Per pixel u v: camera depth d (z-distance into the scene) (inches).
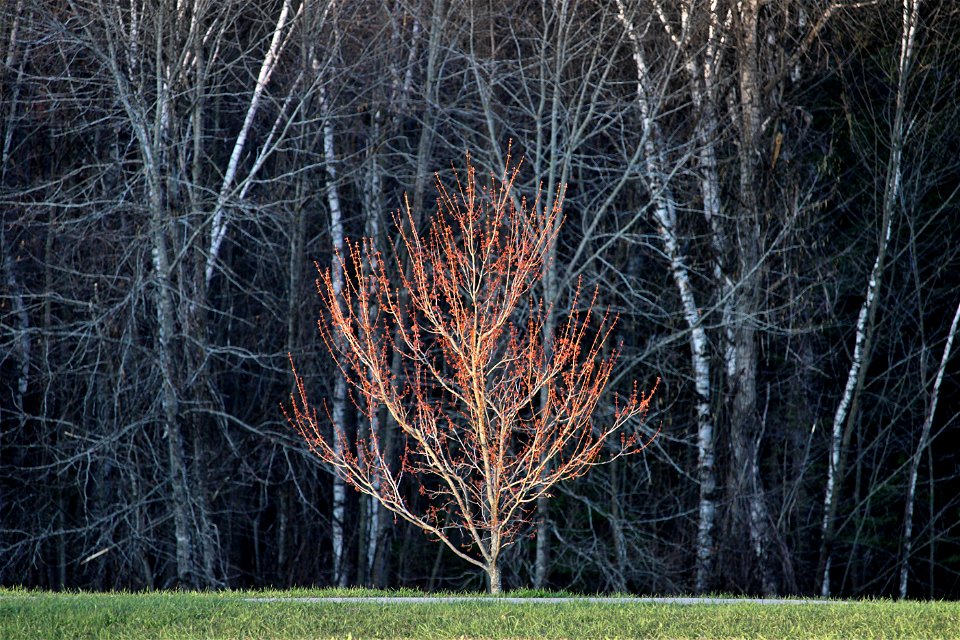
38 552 1881.2
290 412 2159.2
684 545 1973.4
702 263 2052.2
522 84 1977.1
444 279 1391.5
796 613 1006.4
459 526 1480.1
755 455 1891.0
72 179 2070.6
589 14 2121.1
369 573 2154.3
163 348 1754.4
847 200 2100.1
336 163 2073.1
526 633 915.4
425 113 2016.5
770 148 1956.2
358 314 2057.1
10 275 1957.4
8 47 1918.1
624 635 907.4
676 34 1984.5
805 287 2003.0
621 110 1999.3
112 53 1774.1
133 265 1887.3
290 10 2078.0
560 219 1831.9
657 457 2073.1
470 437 1523.1
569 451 1966.0
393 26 2017.7
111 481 2025.1
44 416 1846.7
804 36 2076.8
